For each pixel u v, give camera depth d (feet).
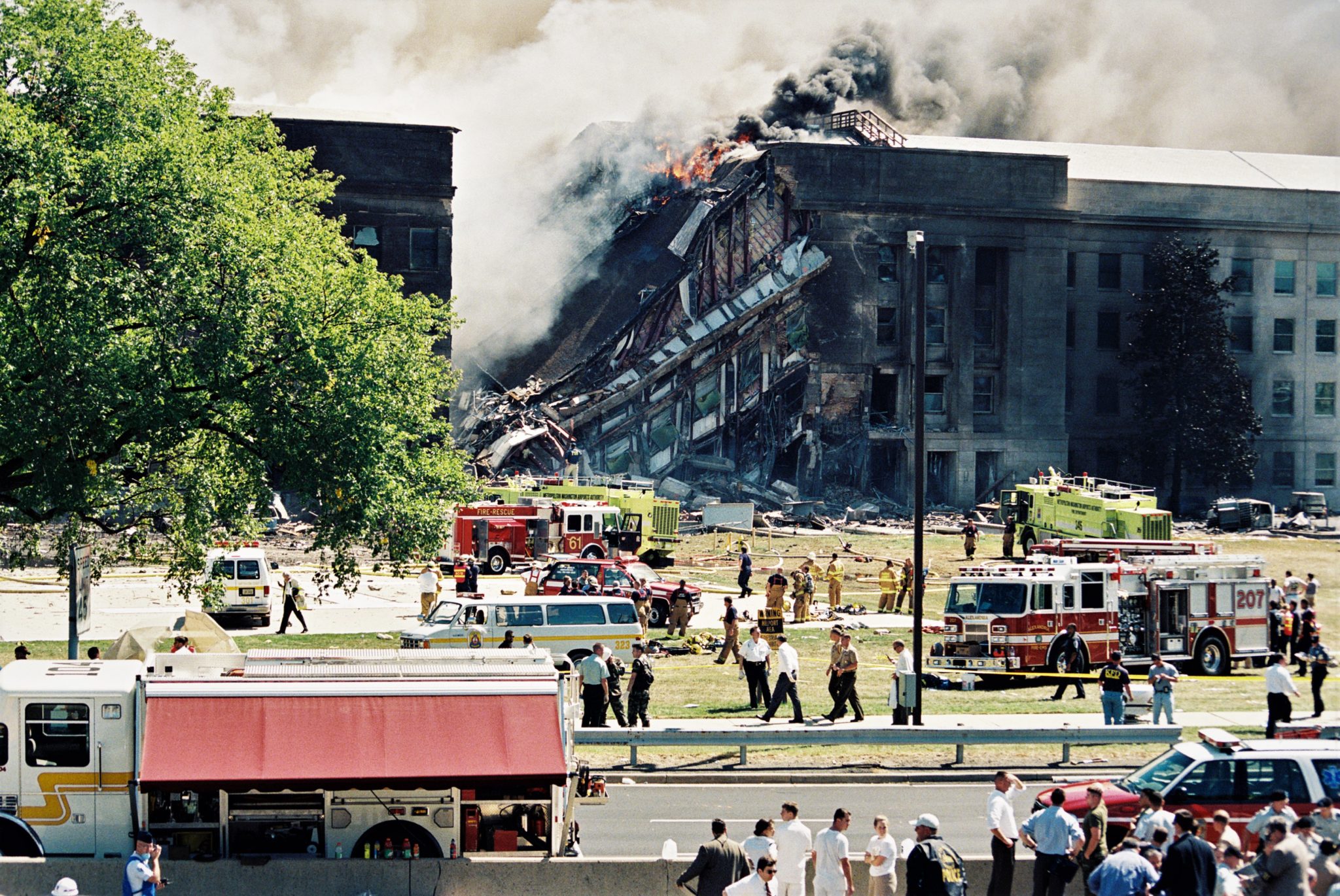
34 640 139.85
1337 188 374.02
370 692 64.85
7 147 101.76
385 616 166.30
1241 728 107.14
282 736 63.46
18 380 106.01
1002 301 339.98
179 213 108.99
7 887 61.46
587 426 329.11
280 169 145.38
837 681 105.81
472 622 126.21
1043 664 128.98
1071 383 347.97
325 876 63.21
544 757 64.39
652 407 329.31
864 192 328.49
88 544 111.45
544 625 126.93
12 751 64.39
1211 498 354.13
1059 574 130.41
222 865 62.75
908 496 333.83
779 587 158.30
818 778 94.12
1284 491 359.66
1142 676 134.41
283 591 156.87
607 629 127.95
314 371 115.96
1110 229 347.77
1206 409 336.29
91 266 105.40
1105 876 54.34
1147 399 344.49
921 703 107.14
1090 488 246.27
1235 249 355.97
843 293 328.08
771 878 54.24
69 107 112.68
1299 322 359.46
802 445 326.44
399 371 127.13
